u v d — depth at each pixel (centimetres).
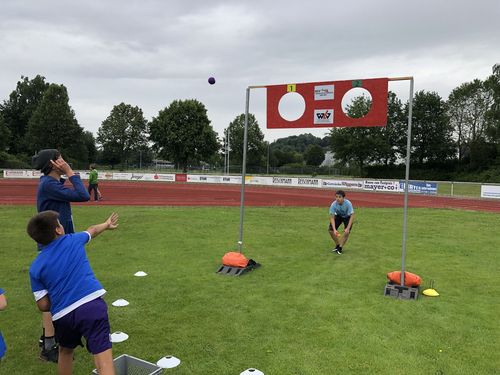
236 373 409
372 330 514
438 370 417
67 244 337
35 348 455
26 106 8375
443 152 6881
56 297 321
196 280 714
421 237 1159
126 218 1401
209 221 1379
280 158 10006
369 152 6556
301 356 444
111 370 319
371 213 1758
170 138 6253
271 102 770
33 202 1998
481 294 661
